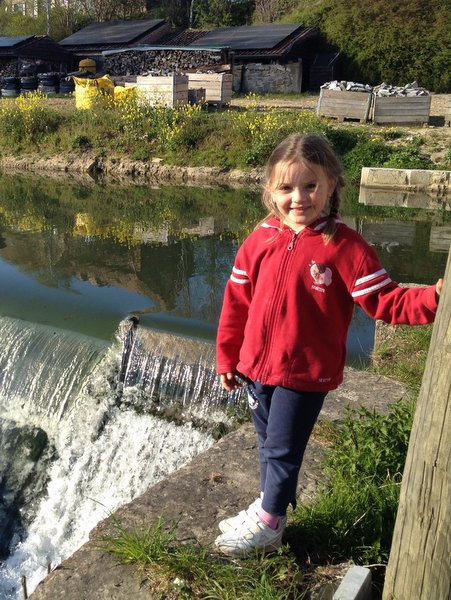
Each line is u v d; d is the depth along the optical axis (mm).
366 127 18203
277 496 2428
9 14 42938
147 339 5535
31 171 18844
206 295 7527
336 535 2643
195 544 2711
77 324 6504
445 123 18531
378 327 5246
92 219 11812
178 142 18328
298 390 2303
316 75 27656
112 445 5312
